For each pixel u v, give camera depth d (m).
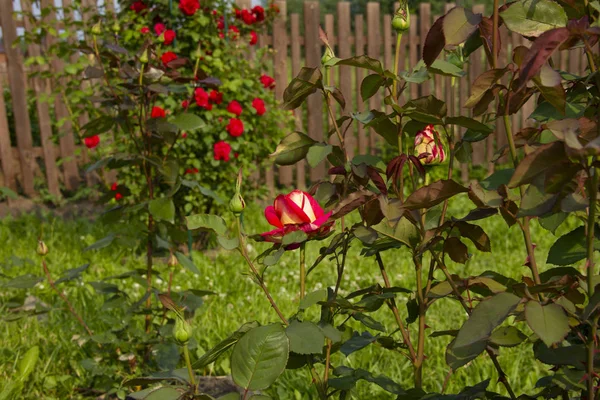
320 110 7.36
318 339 1.05
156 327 2.38
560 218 1.05
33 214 6.22
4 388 2.40
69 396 2.56
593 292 0.88
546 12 0.92
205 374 2.68
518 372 2.57
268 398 0.96
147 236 2.35
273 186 7.04
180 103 4.66
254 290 3.80
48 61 5.09
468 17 0.96
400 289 1.30
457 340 0.84
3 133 6.85
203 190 2.31
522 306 1.01
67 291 3.65
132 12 4.75
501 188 0.96
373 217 1.16
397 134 1.33
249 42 5.34
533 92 1.00
